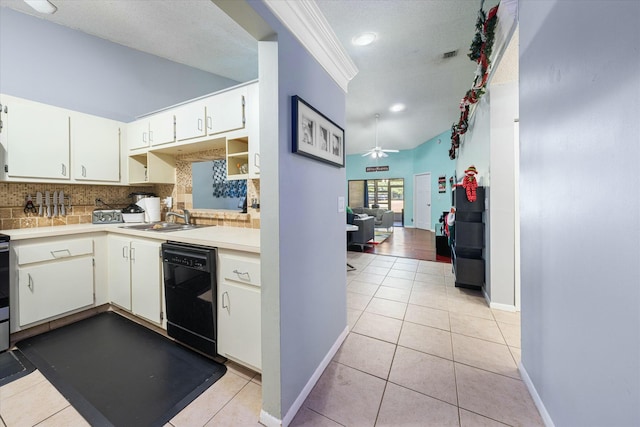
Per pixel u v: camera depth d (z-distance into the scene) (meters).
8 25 2.21
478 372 1.65
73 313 2.26
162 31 2.66
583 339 0.95
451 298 2.87
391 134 7.36
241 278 1.54
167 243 1.92
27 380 1.57
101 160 2.62
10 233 1.98
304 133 1.37
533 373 1.42
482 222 2.96
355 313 2.51
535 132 1.34
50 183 2.43
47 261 2.07
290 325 1.32
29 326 1.98
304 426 1.27
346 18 2.35
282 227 1.23
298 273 1.39
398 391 1.50
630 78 0.70
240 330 1.56
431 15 2.33
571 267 1.02
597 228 0.86
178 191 2.97
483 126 2.81
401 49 2.91
